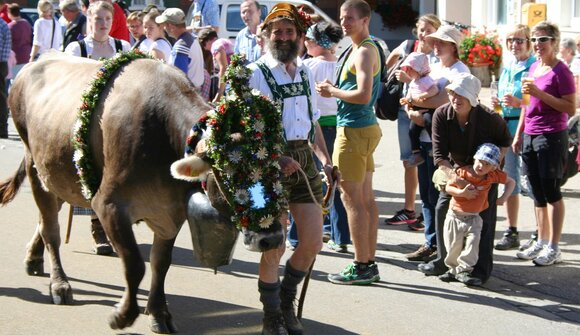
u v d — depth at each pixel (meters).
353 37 6.27
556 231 6.88
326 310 5.87
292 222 7.34
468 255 6.31
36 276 6.48
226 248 4.67
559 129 6.79
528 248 7.12
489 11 16.88
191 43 8.41
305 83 5.25
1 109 12.89
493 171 6.24
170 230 5.15
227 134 4.47
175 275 6.62
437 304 6.00
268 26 5.20
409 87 7.22
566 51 9.41
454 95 6.23
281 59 5.15
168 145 4.84
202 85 8.85
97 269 6.71
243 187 4.43
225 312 5.80
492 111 6.33
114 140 4.95
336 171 5.43
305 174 5.08
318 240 5.14
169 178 4.84
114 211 4.97
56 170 5.54
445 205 6.49
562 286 6.38
